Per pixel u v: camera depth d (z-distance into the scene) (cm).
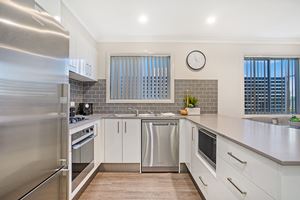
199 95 394
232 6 268
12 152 94
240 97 397
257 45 400
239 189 130
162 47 391
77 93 362
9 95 92
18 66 97
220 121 254
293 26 339
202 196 229
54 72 131
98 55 387
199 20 312
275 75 408
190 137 288
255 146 116
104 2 252
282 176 91
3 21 89
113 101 387
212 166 193
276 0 253
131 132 326
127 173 321
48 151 124
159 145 326
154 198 236
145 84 393
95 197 238
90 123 268
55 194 133
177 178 299
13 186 95
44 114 119
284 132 168
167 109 392
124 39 386
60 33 140
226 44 397
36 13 112
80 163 233
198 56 393
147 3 258
